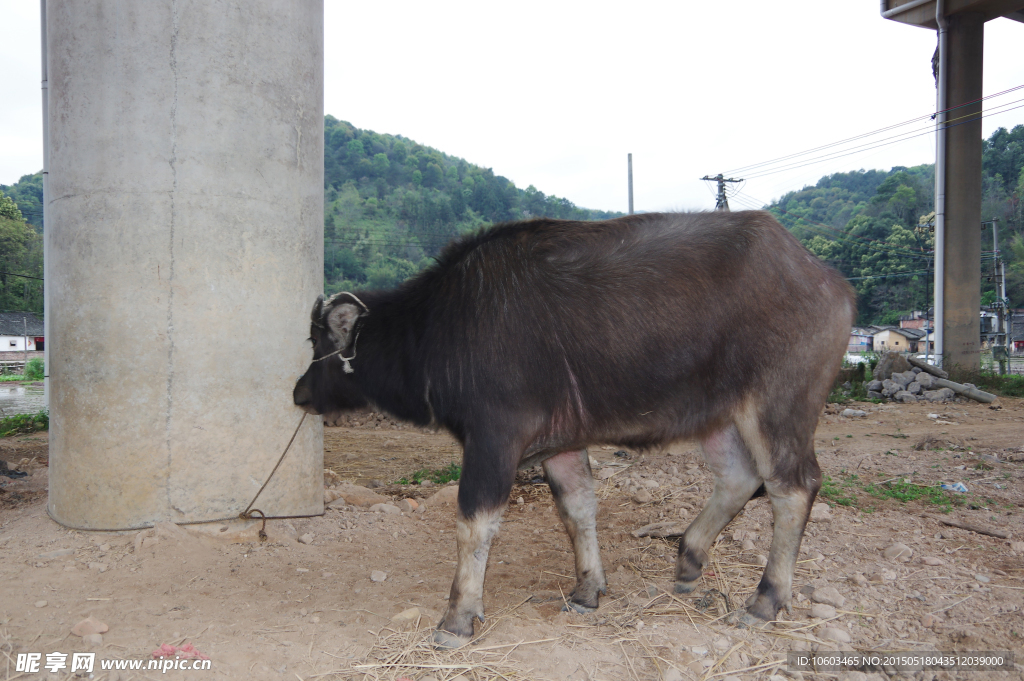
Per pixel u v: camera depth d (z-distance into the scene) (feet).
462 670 9.64
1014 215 186.09
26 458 26.63
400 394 11.86
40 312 201.26
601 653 10.14
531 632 10.78
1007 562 13.82
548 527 17.29
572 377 10.71
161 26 14.74
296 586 12.86
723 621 11.23
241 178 15.44
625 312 10.61
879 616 11.35
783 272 10.89
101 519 15.06
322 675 9.52
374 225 317.01
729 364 10.78
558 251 11.22
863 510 17.89
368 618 11.43
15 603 11.71
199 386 15.19
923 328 188.55
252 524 15.72
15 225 207.41
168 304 14.89
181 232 14.90
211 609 11.69
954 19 66.54
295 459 16.56
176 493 15.16
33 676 9.34
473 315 10.69
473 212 370.12
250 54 15.55
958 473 22.77
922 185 229.04
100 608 11.58
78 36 15.02
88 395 15.03
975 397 47.70
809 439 11.03
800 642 10.43
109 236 14.78
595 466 23.53
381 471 26.02
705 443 12.37
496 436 10.39
